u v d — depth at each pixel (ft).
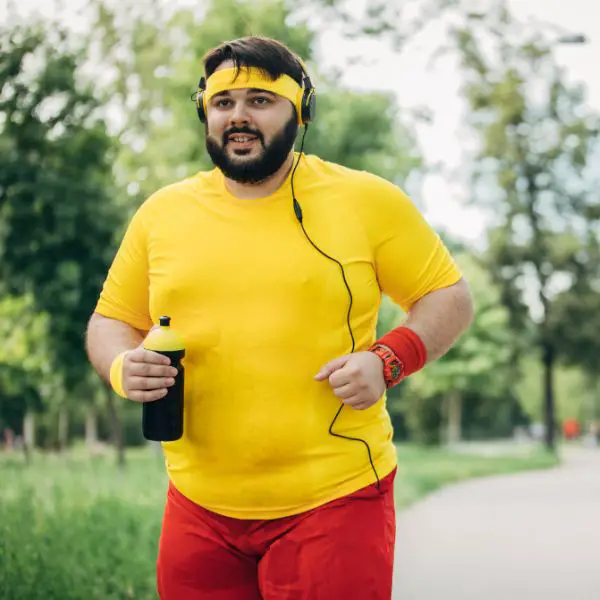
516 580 24.43
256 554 10.08
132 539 24.41
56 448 128.88
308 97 9.98
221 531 10.03
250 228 9.88
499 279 141.28
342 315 9.87
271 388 9.70
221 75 9.58
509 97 131.13
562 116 136.77
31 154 48.11
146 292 10.82
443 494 55.57
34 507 27.63
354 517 9.80
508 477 78.54
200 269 9.87
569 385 263.90
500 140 134.72
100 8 51.55
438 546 30.89
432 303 10.31
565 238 138.82
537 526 37.11
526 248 139.44
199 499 10.05
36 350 62.90
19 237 49.78
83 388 69.87
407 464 84.64
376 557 9.83
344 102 65.10
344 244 9.93
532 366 251.60
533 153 137.90
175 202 10.30
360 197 10.12
